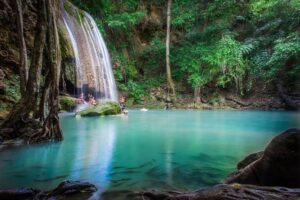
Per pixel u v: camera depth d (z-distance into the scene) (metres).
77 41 18.66
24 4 13.72
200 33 26.45
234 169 4.63
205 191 2.93
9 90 11.41
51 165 4.88
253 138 7.97
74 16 19.33
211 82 22.97
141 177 4.16
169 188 3.66
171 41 27.91
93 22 22.42
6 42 12.82
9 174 4.32
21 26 7.61
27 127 7.00
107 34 25.03
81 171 4.50
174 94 23.42
